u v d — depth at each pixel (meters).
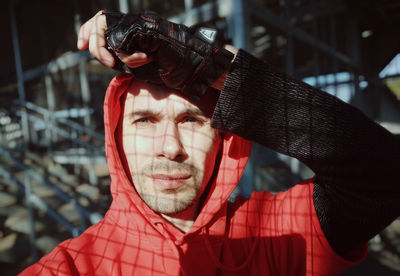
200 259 0.62
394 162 0.58
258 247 0.69
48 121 5.45
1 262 2.75
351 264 0.63
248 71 0.55
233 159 0.70
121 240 0.62
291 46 3.91
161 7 3.76
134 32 0.44
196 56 0.50
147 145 0.57
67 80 6.04
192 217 0.68
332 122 0.59
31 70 6.05
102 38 0.48
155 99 0.55
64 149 5.71
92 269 0.57
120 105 0.63
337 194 0.61
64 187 3.98
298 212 0.68
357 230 0.59
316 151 0.60
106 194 2.14
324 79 5.72
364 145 0.59
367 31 9.08
